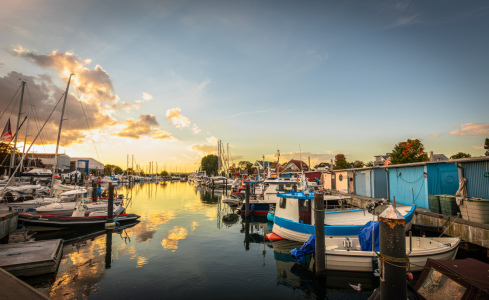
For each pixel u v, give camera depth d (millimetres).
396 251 5277
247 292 9062
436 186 17797
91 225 19625
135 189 65875
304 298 8656
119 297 8672
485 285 5645
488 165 13180
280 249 14086
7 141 27359
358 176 28078
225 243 15445
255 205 26016
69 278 10180
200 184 81688
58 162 71375
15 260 10273
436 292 6402
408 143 30703
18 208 20234
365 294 8867
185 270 11062
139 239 16344
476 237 11250
